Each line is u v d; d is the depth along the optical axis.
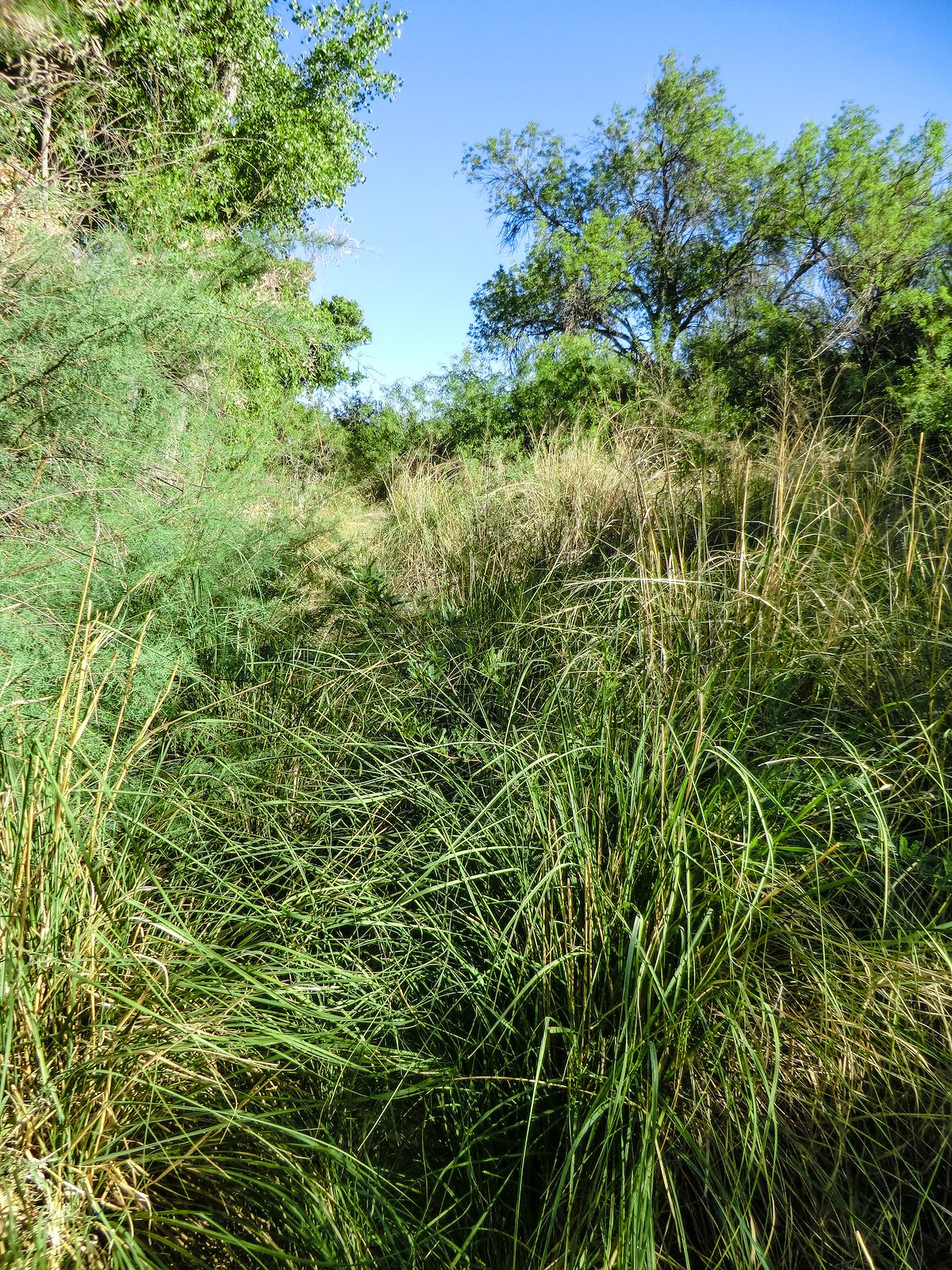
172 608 2.71
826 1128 1.51
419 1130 1.56
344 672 2.82
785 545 2.76
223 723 2.30
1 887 1.33
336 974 1.68
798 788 1.88
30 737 1.46
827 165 12.59
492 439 7.80
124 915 1.54
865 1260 1.36
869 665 2.32
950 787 1.96
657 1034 1.44
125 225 4.20
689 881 1.52
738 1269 1.28
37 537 2.56
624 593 2.68
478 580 3.92
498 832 1.95
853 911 1.77
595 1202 1.30
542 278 16.94
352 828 2.19
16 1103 1.16
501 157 18.88
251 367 4.78
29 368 2.84
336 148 10.73
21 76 3.20
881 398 4.82
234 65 8.28
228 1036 1.38
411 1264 1.28
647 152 16.62
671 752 1.83
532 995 1.64
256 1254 1.25
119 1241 1.06
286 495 4.46
